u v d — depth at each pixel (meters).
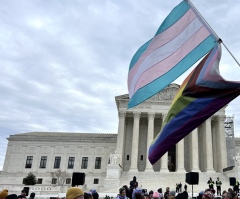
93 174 86.75
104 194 46.12
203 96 10.39
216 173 69.06
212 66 10.52
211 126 82.38
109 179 60.06
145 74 13.48
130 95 14.18
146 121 85.25
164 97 79.69
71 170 88.81
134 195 12.11
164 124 11.40
